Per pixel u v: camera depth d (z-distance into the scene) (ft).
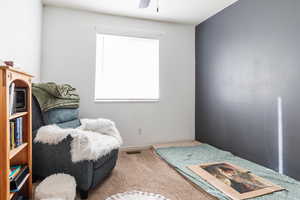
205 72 11.34
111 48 10.57
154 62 11.42
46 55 9.31
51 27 9.39
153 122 11.24
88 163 5.41
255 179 6.66
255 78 8.24
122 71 10.77
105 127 7.50
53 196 4.83
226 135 9.87
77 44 9.79
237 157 9.03
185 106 11.97
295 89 6.69
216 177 6.82
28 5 7.00
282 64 7.13
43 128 5.98
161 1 9.10
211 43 10.84
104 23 10.27
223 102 10.03
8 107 3.97
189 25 12.05
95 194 5.82
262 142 7.96
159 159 9.20
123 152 10.35
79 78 9.83
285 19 7.02
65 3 9.20
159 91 11.34
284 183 6.41
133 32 10.77
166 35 11.49
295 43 6.69
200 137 11.84
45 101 6.75
